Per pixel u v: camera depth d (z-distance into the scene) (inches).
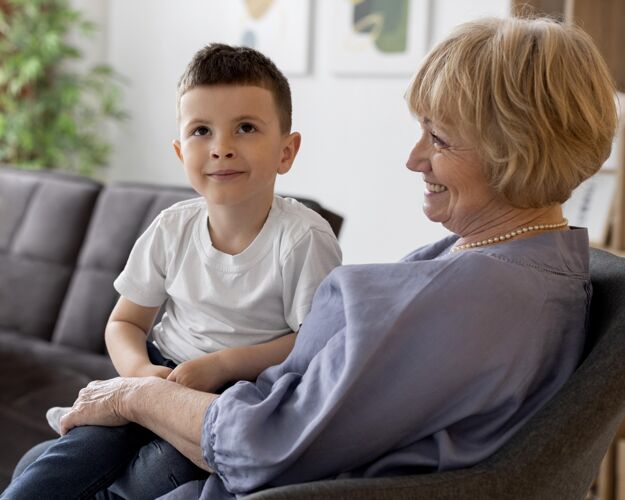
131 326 57.9
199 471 48.7
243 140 51.6
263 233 54.5
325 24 148.2
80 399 50.9
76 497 47.8
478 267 40.6
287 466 39.7
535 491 39.8
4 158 175.9
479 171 43.5
